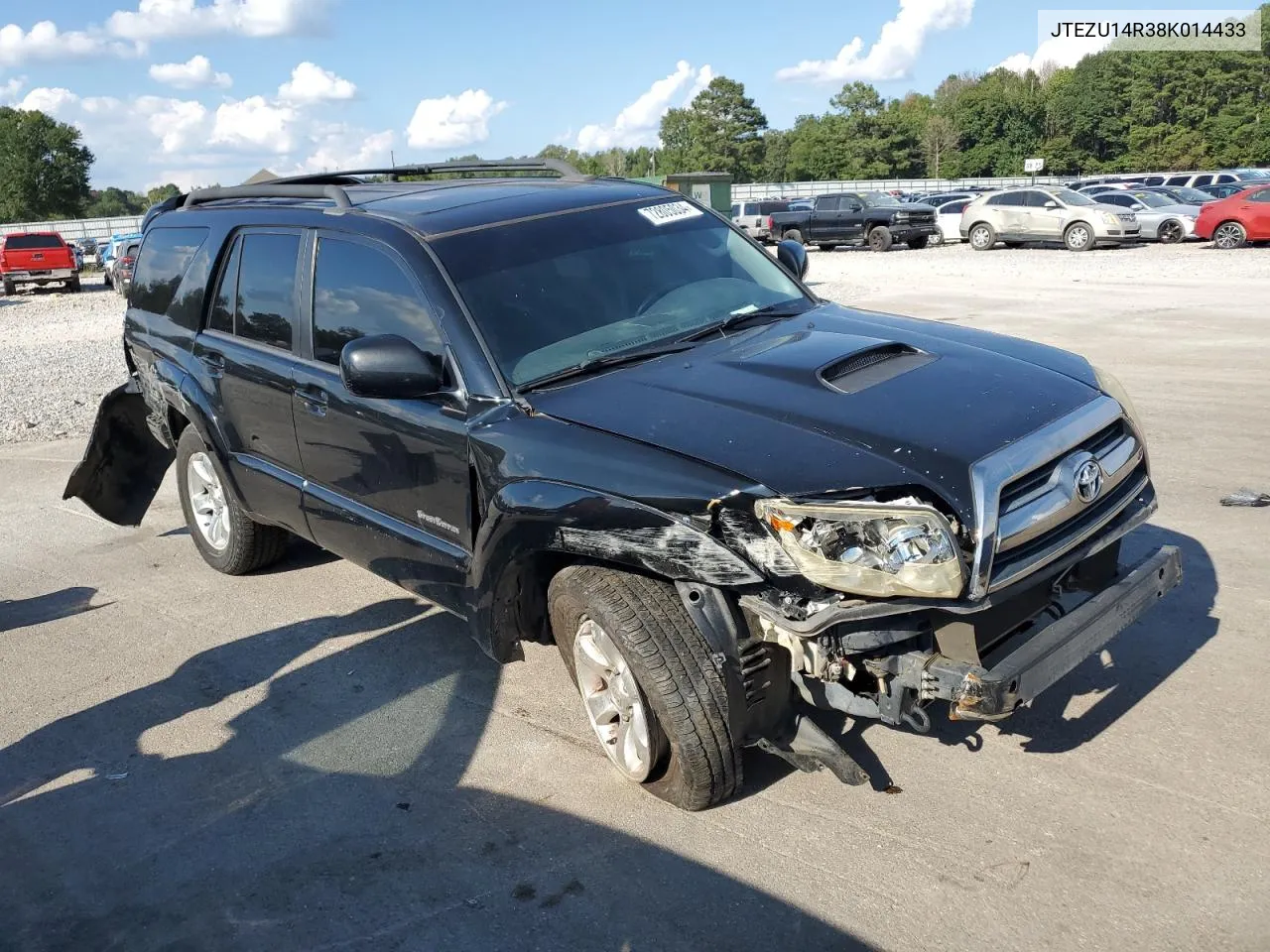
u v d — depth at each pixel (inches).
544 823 135.2
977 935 109.3
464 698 170.7
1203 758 137.0
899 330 160.4
